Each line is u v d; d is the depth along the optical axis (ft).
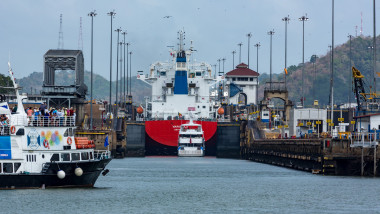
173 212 366.84
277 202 403.75
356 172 545.03
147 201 407.23
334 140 540.93
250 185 504.02
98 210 367.86
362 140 512.63
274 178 563.07
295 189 465.06
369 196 420.77
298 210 372.17
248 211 370.32
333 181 500.33
